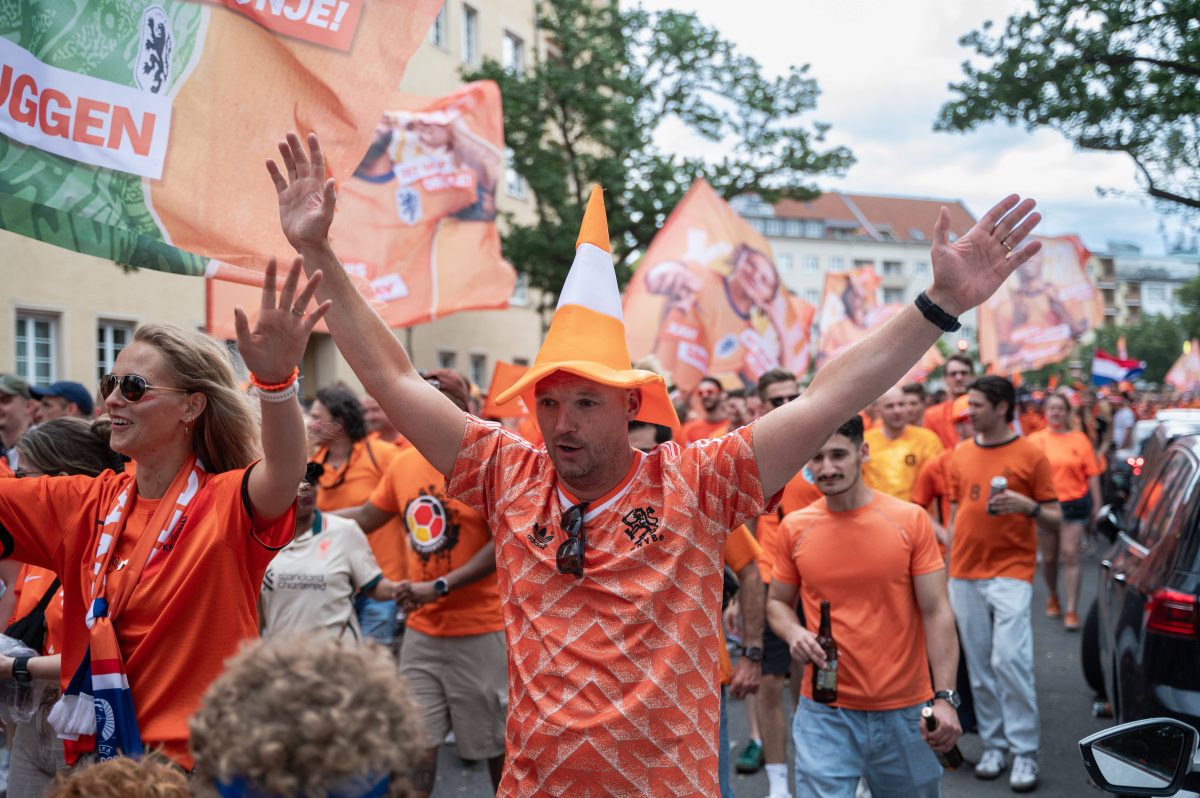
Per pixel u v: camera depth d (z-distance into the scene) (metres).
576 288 2.72
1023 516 6.10
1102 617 6.13
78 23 3.36
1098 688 7.28
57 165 3.31
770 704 5.53
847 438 4.21
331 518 5.13
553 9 29.16
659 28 28.19
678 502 2.56
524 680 2.54
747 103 28.77
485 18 28.70
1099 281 142.75
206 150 3.59
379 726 1.42
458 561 5.14
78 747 2.75
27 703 3.35
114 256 3.40
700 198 11.80
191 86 3.57
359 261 7.00
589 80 27.11
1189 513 4.39
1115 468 16.39
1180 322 96.12
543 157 27.17
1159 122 10.86
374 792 1.43
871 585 4.17
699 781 2.46
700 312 11.59
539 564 2.59
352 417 6.50
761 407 7.02
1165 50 10.66
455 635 5.07
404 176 7.25
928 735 4.02
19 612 3.69
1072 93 10.78
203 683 2.73
